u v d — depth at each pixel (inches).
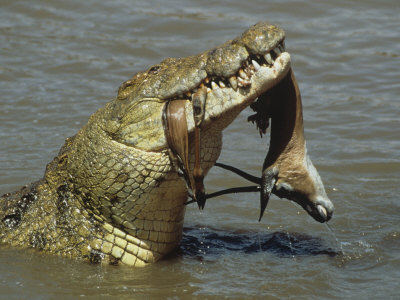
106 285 698.8
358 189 999.6
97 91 1417.3
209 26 1759.4
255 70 647.8
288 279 718.5
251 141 1206.9
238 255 793.6
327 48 1649.9
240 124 1288.1
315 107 1349.7
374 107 1341.0
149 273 732.7
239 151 1157.7
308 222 903.7
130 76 1505.9
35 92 1396.4
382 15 1850.4
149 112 685.9
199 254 794.8
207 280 717.9
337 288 693.3
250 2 1913.1
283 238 849.5
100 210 732.0
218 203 971.3
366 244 814.5
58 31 1740.9
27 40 1674.5
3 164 1059.9
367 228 866.8
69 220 753.0
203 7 1891.0
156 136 685.9
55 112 1299.2
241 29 1738.4
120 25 1777.8
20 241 775.7
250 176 732.7
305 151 702.5
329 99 1389.0
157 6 1895.9
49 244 759.1
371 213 916.0
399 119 1278.3
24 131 1211.2
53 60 1567.4
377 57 1603.1
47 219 768.3
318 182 711.7
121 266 740.7
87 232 742.5
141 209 723.4
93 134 723.4
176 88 666.8
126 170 701.9
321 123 1272.1
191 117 671.1
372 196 975.6
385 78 1493.6
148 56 1609.3
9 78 1462.8
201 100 656.4
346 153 1137.4
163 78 681.0
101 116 722.8
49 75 1494.8
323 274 729.0
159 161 695.7
